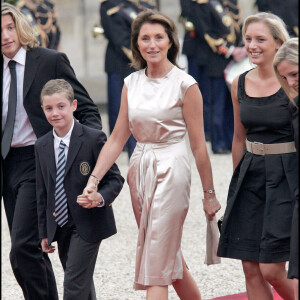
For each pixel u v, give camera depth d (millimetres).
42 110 19578
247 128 18312
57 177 18656
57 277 24891
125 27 39469
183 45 45094
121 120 18781
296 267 15969
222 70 41969
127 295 23094
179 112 18219
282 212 17766
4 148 19500
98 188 18859
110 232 18766
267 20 17938
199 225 29828
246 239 18328
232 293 22859
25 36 19531
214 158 41656
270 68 18062
